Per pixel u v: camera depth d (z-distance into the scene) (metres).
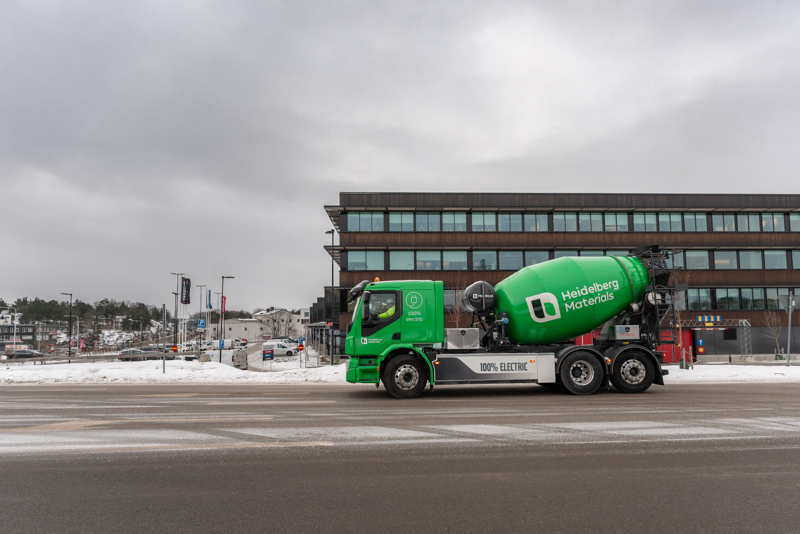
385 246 42.59
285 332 138.88
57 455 6.30
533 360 13.25
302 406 10.98
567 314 14.09
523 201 43.41
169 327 148.12
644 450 6.47
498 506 4.43
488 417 9.18
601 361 13.31
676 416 9.23
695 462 5.88
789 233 44.91
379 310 13.06
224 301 51.22
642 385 13.49
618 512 4.29
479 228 43.47
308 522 4.07
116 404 11.51
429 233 43.12
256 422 8.73
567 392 13.70
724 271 43.94
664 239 44.06
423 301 13.18
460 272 42.94
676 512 4.29
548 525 4.01
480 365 13.10
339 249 46.12
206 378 21.45
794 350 43.41
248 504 4.50
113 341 124.81
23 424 8.62
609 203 43.78
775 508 4.39
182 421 8.86
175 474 5.44
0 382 20.11
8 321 148.62
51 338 134.75
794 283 44.19
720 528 3.95
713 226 44.50
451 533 3.85
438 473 5.44
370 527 3.97
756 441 7.00
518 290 14.14
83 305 139.25
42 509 4.41
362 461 5.96
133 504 4.52
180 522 4.09
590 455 6.21
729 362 37.44
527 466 5.71
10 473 5.50
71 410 10.45
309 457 6.15
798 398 12.22
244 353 35.97
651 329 14.42
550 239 43.62
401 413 9.76
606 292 14.26
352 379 12.89
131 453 6.39
